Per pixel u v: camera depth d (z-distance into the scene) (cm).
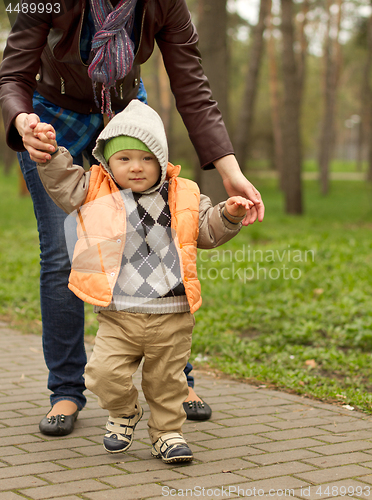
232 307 736
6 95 311
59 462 304
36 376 474
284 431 359
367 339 590
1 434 346
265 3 2225
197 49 356
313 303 741
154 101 4141
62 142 355
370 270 944
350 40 3928
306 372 498
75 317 358
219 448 329
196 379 479
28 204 2708
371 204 2788
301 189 2372
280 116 3997
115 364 295
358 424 374
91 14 313
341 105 6419
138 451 324
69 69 328
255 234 1461
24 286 858
